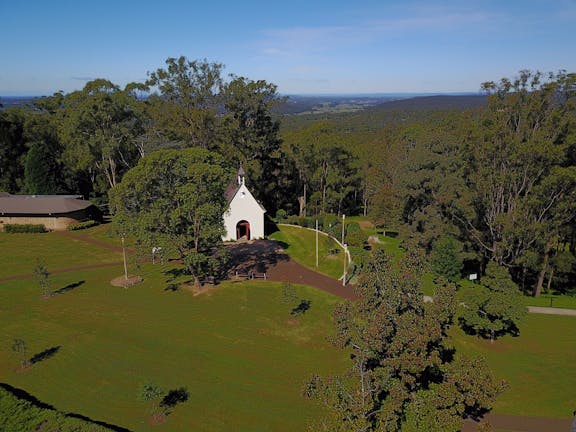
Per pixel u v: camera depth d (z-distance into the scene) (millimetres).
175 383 28953
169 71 75438
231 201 61281
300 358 32469
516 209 45688
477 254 55688
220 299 42125
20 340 30219
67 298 42125
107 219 76000
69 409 26141
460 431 25625
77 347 33031
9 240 61531
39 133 85812
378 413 21859
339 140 86938
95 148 76938
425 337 21953
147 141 78562
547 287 54406
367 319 23750
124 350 32812
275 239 64000
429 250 59000
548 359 33938
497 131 45156
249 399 27594
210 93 76938
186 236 41656
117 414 25844
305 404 27266
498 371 32188
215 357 32219
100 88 74125
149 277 48094
